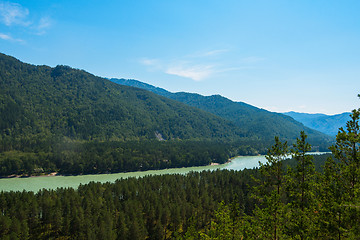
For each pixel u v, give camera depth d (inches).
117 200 4421.8
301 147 1382.9
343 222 1127.0
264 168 1504.7
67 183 7194.9
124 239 3479.3
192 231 2222.0
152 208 4126.5
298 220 1262.3
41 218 4052.7
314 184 1332.4
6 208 3956.7
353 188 1175.0
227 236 1765.5
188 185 5378.9
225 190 5182.1
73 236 3619.6
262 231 1364.4
